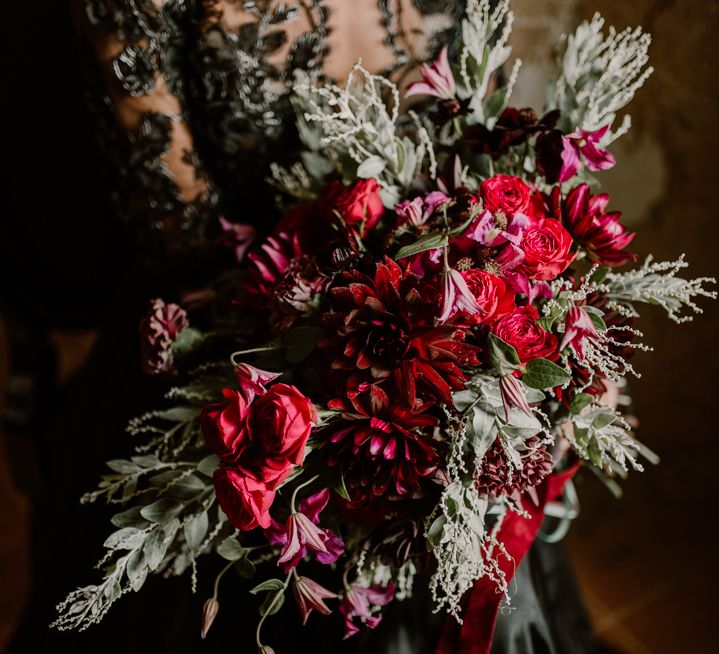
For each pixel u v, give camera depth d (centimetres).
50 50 96
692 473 146
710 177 121
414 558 64
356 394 56
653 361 142
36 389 111
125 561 64
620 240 62
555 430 67
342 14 78
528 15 114
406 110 84
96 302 114
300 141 83
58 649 87
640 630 133
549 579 84
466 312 57
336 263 61
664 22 112
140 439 88
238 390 65
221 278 78
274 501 68
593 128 70
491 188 61
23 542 158
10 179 100
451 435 59
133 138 80
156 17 74
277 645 77
